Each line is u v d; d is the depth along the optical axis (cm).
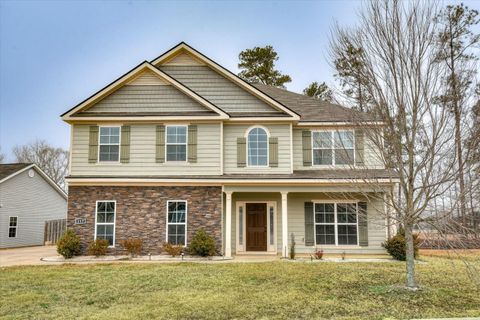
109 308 756
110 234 1563
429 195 815
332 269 1188
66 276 1106
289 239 1628
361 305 760
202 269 1202
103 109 1653
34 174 2603
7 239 2311
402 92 814
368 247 1591
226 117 1605
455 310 718
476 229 821
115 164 1603
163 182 1562
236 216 1666
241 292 882
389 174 883
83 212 1563
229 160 1639
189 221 1553
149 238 1548
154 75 1678
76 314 716
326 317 681
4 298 850
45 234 2638
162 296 848
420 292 855
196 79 1755
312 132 1706
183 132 1630
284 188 1535
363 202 1606
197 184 1561
